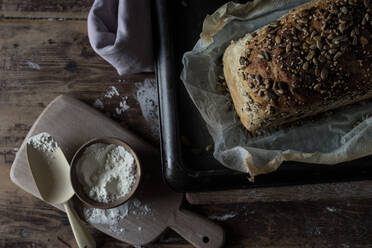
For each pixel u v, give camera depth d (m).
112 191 0.58
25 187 0.61
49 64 0.65
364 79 0.49
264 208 0.61
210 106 0.55
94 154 0.58
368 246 0.60
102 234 0.61
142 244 0.60
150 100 0.64
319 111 0.54
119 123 0.64
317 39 0.49
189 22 0.58
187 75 0.55
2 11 0.66
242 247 0.61
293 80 0.49
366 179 0.54
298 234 0.61
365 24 0.49
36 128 0.62
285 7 0.55
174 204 0.60
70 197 0.59
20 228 0.62
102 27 0.59
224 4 0.57
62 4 0.66
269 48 0.50
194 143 0.55
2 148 0.64
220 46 0.55
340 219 0.60
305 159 0.51
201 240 0.60
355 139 0.52
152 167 0.61
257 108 0.50
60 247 0.62
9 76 0.65
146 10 0.59
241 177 0.54
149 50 0.61
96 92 0.64
